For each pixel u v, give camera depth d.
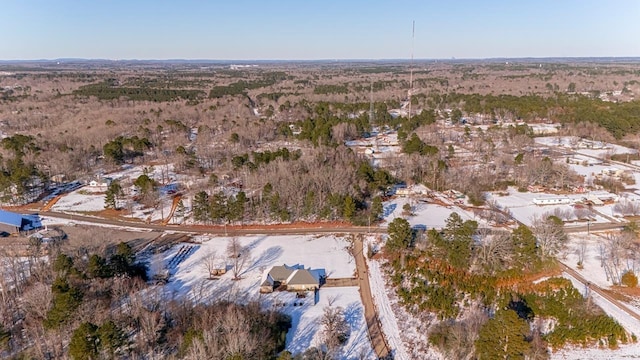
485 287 64.12
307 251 78.88
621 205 93.56
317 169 102.88
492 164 123.94
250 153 132.38
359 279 69.44
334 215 92.19
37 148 127.19
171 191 106.38
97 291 59.53
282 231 87.62
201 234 86.00
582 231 84.12
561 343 53.91
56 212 95.56
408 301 62.88
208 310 55.94
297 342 54.03
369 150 137.50
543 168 109.81
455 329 53.50
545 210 94.94
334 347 52.44
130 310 56.25
